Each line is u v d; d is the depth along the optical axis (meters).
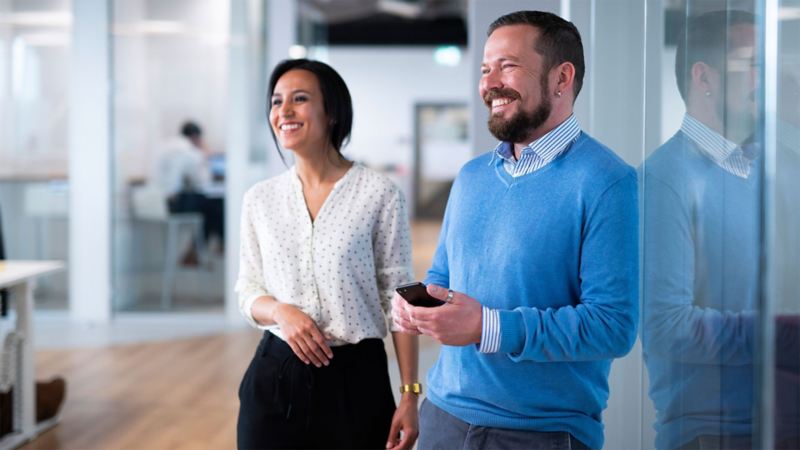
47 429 4.09
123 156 6.89
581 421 1.73
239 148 6.78
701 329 1.50
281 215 2.06
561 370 1.71
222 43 6.77
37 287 7.08
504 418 1.73
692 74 1.53
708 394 1.48
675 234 1.62
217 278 6.86
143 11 6.79
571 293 1.69
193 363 5.49
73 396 4.69
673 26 1.64
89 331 6.57
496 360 1.73
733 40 1.35
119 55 6.84
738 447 1.34
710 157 1.45
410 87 17.09
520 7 2.91
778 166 1.17
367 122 17.19
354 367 2.00
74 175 6.89
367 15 14.45
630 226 1.64
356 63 17.08
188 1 6.77
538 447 1.71
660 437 1.73
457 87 17.03
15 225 7.07
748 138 1.28
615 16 2.14
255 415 1.97
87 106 6.84
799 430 1.16
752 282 1.28
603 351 1.60
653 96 1.77
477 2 2.96
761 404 1.17
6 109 7.02
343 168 2.12
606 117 2.15
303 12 8.85
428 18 14.54
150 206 6.90
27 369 3.90
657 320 1.72
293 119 2.03
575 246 1.66
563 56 1.69
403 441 2.03
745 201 1.30
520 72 1.67
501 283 1.72
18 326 3.88
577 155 1.69
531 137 1.72
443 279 1.98
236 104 6.77
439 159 17.25
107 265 6.91
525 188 1.72
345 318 2.00
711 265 1.45
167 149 6.85
